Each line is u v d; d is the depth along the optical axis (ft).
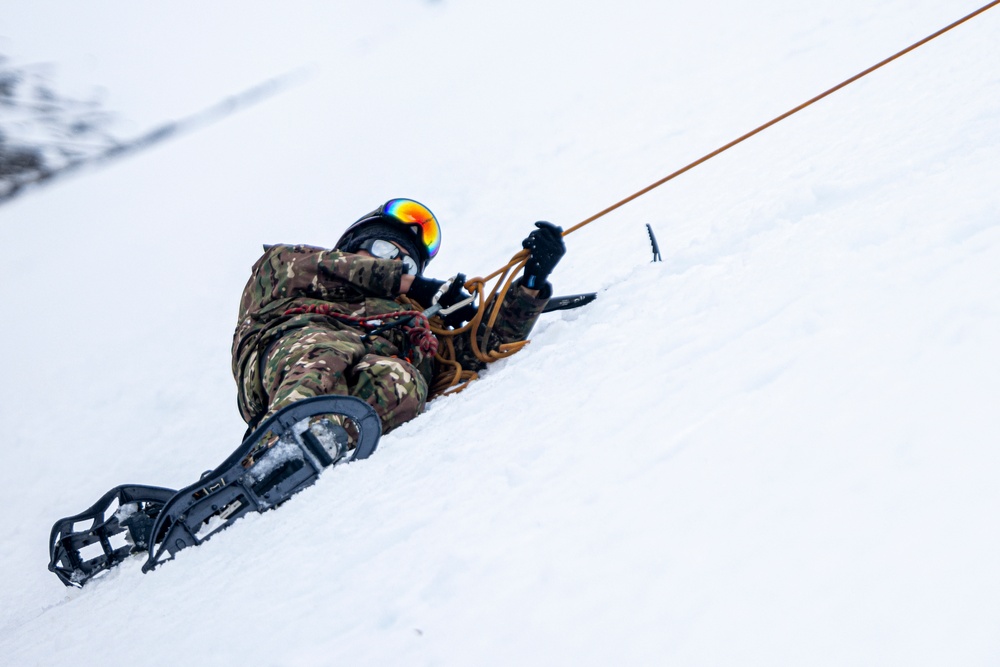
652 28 224.53
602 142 116.78
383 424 36.60
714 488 13.57
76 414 97.30
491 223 98.22
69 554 39.06
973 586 9.14
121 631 23.68
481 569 14.74
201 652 17.72
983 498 10.41
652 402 18.99
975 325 14.67
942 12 100.01
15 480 80.69
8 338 176.55
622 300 38.06
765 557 11.20
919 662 8.48
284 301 42.55
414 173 160.04
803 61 109.19
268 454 30.25
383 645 13.83
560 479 17.15
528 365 35.19
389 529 19.75
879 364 15.03
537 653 11.46
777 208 37.88
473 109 216.74
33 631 33.12
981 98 45.47
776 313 20.94
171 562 29.94
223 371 91.97
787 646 9.45
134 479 67.00
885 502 11.18
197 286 154.40
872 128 54.70
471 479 20.47
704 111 107.55
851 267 21.54
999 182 23.68
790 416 14.71
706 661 9.77
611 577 12.44
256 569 22.41
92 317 166.81
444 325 46.01
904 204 25.96
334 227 148.25
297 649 15.48
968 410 12.32
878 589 9.71
